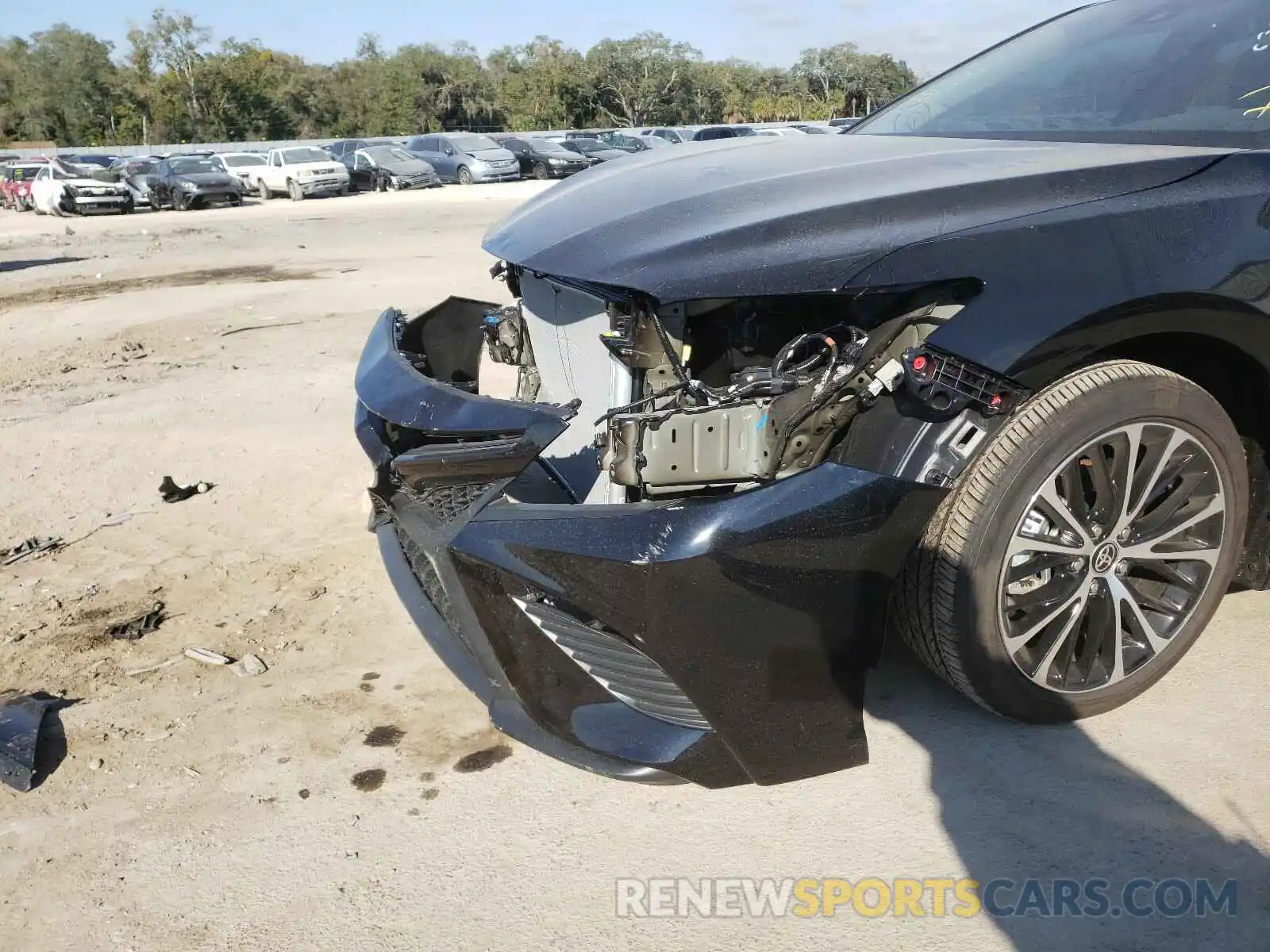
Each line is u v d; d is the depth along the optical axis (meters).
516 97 71.62
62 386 6.44
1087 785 2.31
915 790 2.33
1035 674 2.36
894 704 2.63
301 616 3.35
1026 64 3.39
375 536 3.94
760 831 2.24
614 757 2.14
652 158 2.99
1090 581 2.36
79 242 17.62
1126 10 3.33
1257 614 2.94
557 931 2.01
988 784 2.33
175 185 25.92
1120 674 2.47
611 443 2.08
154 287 10.91
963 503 2.17
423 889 2.13
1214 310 2.25
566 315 2.56
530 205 2.91
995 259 2.09
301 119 75.25
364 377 2.78
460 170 30.97
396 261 12.10
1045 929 1.94
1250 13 2.90
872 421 2.10
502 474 2.16
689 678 2.02
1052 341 2.10
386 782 2.49
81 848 2.31
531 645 2.19
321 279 10.73
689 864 2.16
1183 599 2.53
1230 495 2.46
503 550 2.05
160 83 70.38
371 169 30.20
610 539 1.98
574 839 2.26
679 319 2.18
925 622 2.29
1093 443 2.21
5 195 29.00
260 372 6.55
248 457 4.88
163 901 2.15
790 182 2.37
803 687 2.11
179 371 6.68
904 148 2.73
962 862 2.12
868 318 2.11
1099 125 2.91
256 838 2.32
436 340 3.30
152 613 3.38
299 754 2.62
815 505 2.00
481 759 2.57
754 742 2.11
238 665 3.06
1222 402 2.57
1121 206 2.21
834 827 2.24
